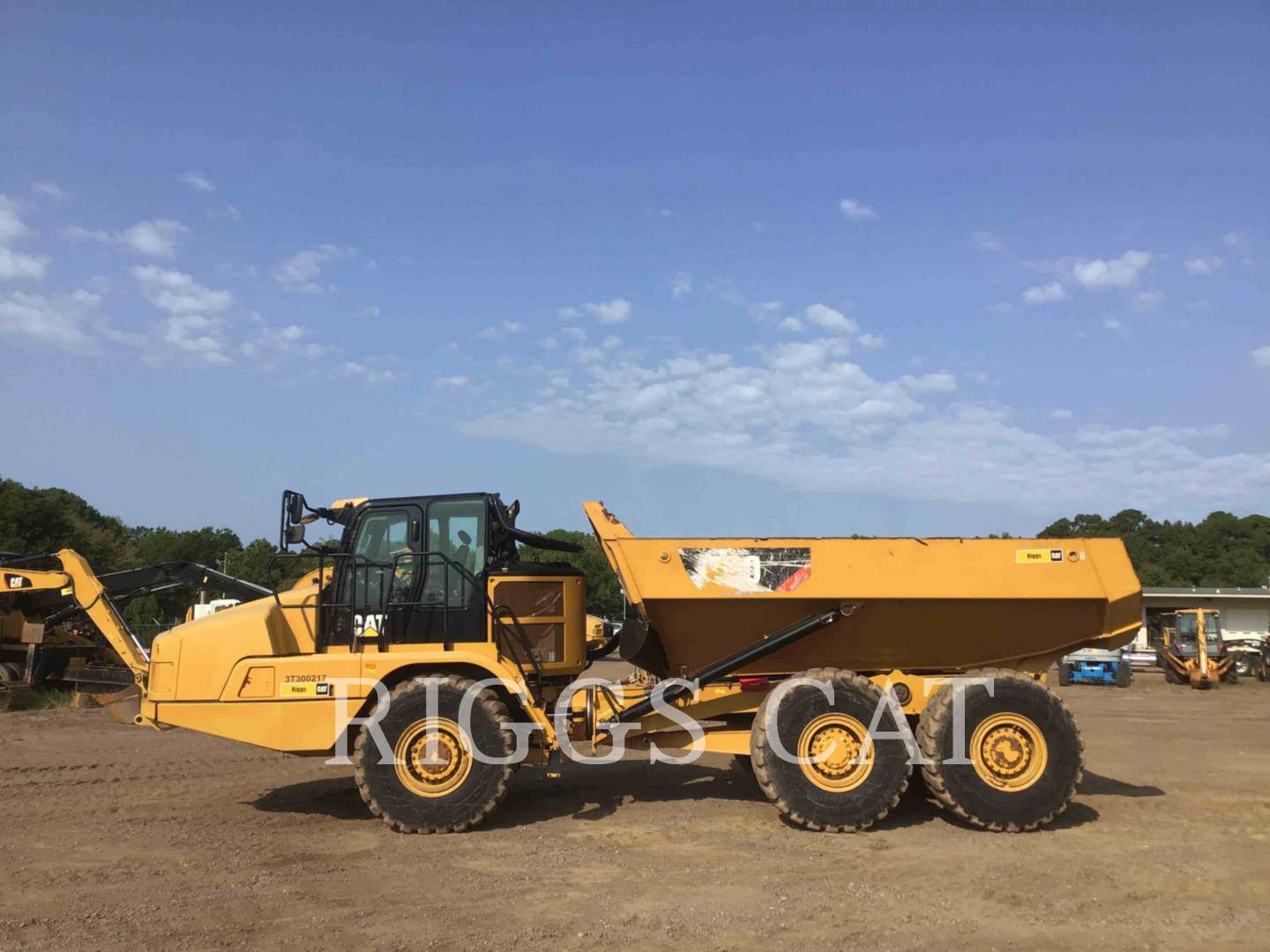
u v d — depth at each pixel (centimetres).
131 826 748
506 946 482
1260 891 574
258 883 587
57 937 488
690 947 480
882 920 520
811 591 765
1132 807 830
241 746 1191
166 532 6756
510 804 842
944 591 768
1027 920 521
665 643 803
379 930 504
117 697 861
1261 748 1257
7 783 944
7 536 4856
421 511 799
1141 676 3086
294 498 793
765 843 698
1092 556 779
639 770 1038
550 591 801
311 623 809
